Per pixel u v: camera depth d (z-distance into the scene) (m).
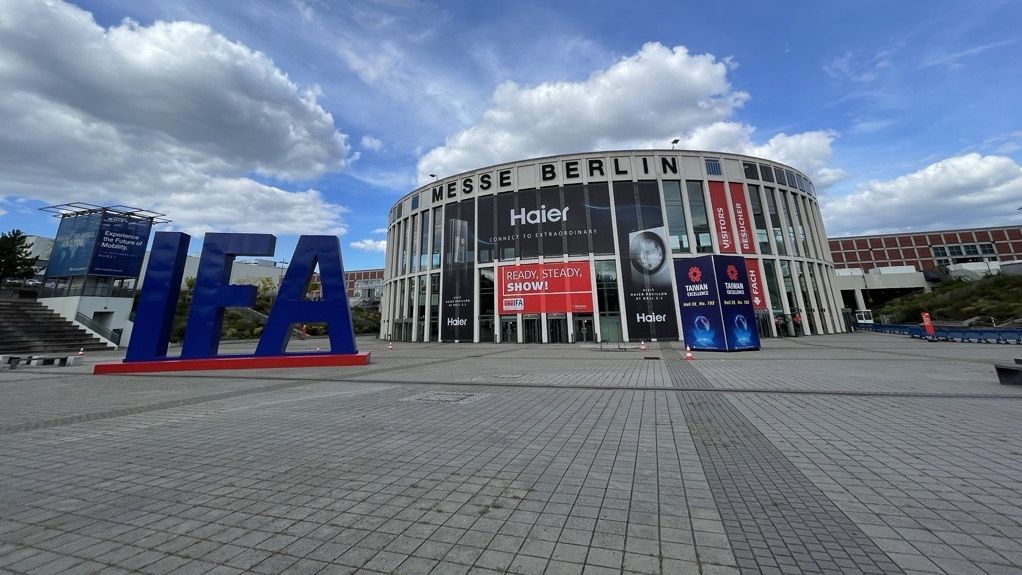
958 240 75.94
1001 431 5.36
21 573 2.56
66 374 14.52
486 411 7.28
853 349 19.23
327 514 3.34
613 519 3.14
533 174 34.09
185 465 4.65
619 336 30.95
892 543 2.71
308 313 16.00
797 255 33.97
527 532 2.96
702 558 2.57
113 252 33.12
